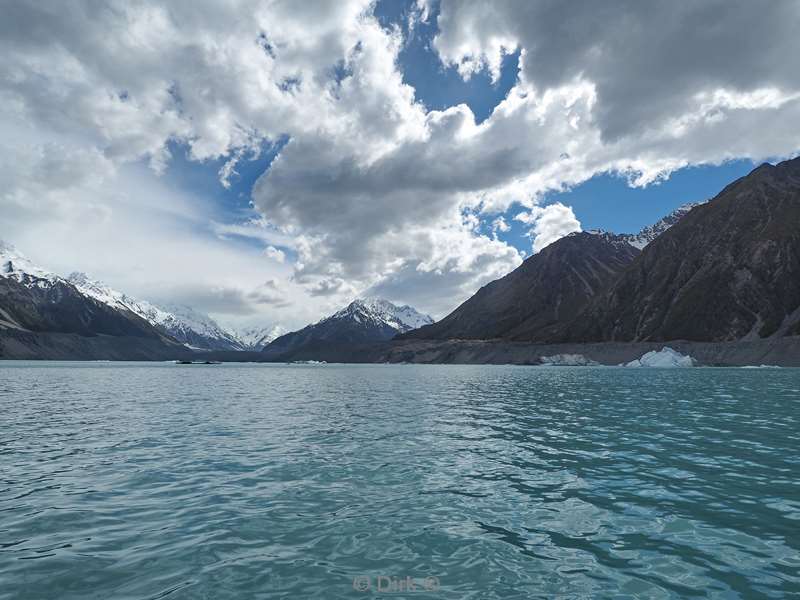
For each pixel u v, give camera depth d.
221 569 10.92
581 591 9.81
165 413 40.75
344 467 20.59
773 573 10.55
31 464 21.30
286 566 11.08
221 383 92.44
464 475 19.22
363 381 100.44
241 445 25.81
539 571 10.75
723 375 102.88
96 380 100.62
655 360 179.38
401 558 11.51
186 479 18.72
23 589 9.93
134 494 16.75
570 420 35.19
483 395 59.66
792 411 39.06
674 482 17.97
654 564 11.05
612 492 16.73
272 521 14.04
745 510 14.70
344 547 12.16
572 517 14.22
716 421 33.78
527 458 22.31
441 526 13.58
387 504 15.54
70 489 17.39
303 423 34.50
